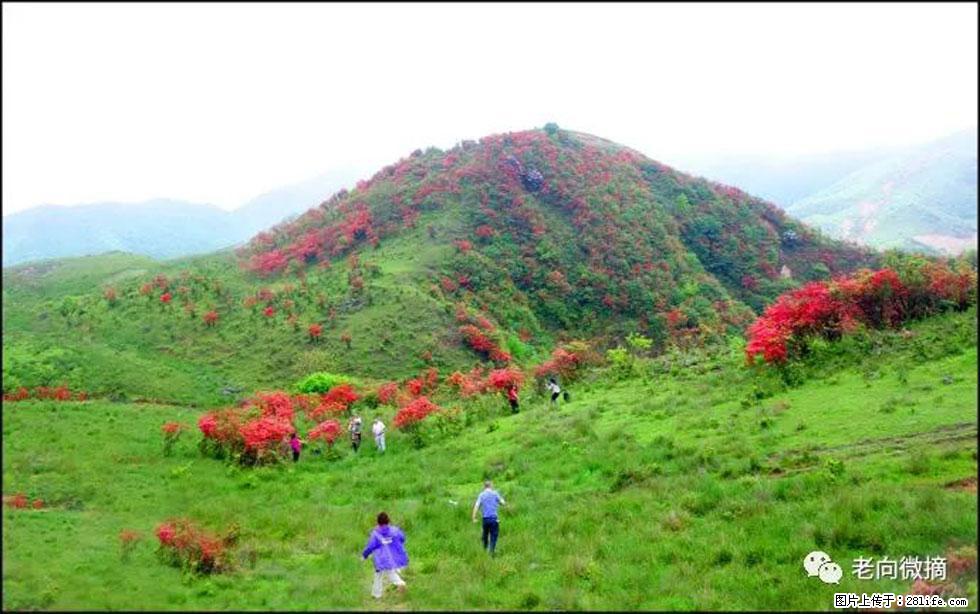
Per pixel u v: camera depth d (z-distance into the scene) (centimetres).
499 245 8575
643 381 3052
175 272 8219
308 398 4241
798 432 1852
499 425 2862
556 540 1467
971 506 1186
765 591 1093
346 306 6462
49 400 3762
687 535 1359
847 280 2852
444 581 1315
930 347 2298
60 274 8500
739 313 8075
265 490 2281
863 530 1202
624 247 8894
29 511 1831
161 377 4853
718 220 10300
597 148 11750
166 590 1282
